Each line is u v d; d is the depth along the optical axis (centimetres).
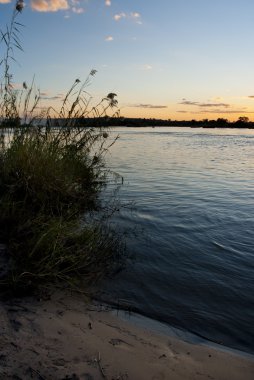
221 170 1352
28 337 271
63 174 644
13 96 618
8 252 387
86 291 380
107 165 1427
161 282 416
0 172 567
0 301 320
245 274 443
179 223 637
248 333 329
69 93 684
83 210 657
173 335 318
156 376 253
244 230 604
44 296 347
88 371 243
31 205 531
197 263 470
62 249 394
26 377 224
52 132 682
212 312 360
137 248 510
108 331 307
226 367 276
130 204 755
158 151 2183
